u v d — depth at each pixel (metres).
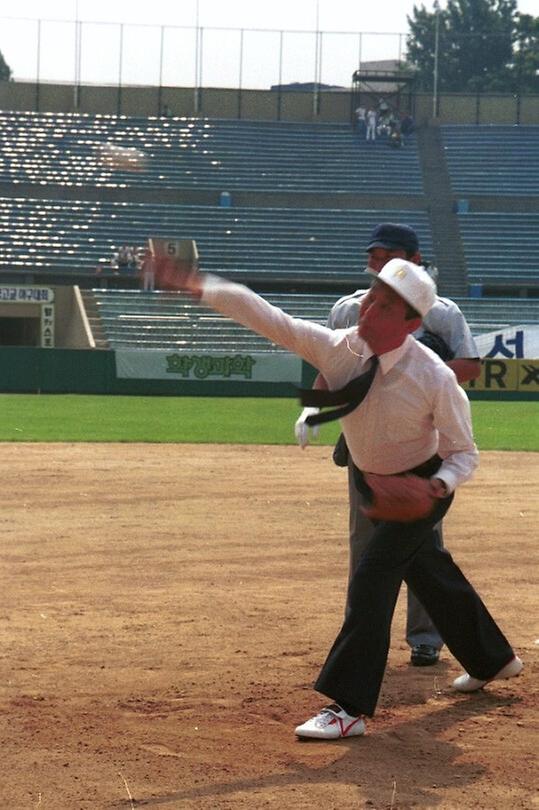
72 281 66.00
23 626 10.59
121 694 8.55
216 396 55.88
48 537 15.46
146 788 6.60
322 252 69.06
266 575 13.09
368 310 7.07
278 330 7.05
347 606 7.81
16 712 8.06
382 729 7.86
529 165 76.25
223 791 6.57
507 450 29.27
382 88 83.00
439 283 67.56
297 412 43.88
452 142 78.38
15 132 74.69
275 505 18.89
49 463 24.89
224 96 79.94
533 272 67.88
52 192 71.19
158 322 61.03
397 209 73.38
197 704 8.33
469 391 55.06
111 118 76.94
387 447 7.45
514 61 119.00
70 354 55.28
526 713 8.28
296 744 7.48
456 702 8.55
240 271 67.06
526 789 6.70
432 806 6.38
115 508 18.31
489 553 14.69
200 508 18.44
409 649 10.15
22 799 6.41
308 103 80.44
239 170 74.81
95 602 11.62
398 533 7.63
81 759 7.10
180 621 10.85
